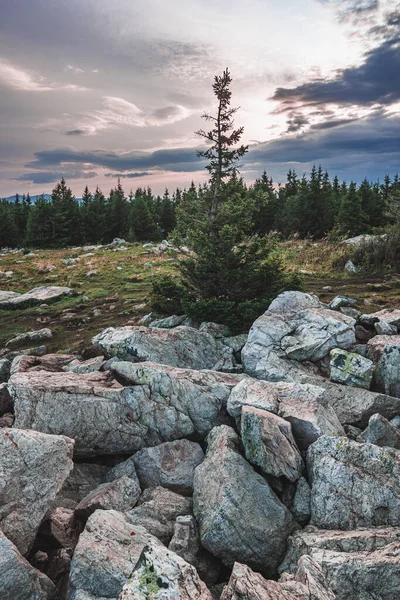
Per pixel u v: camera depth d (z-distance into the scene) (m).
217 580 7.28
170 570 5.15
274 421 9.31
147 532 7.18
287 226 64.06
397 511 7.55
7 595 5.55
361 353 13.73
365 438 10.10
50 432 9.95
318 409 10.27
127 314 22.02
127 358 14.26
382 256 28.67
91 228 78.50
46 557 7.00
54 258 48.03
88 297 26.94
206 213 19.45
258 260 17.45
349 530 7.45
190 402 11.35
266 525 7.65
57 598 6.11
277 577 7.18
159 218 83.62
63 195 77.44
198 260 17.19
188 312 17.05
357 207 57.09
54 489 7.43
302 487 8.60
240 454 9.10
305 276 27.69
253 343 14.55
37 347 17.45
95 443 10.30
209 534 7.35
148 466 9.76
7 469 7.05
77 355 16.28
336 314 15.45
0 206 84.31
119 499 8.37
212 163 18.64
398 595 5.90
